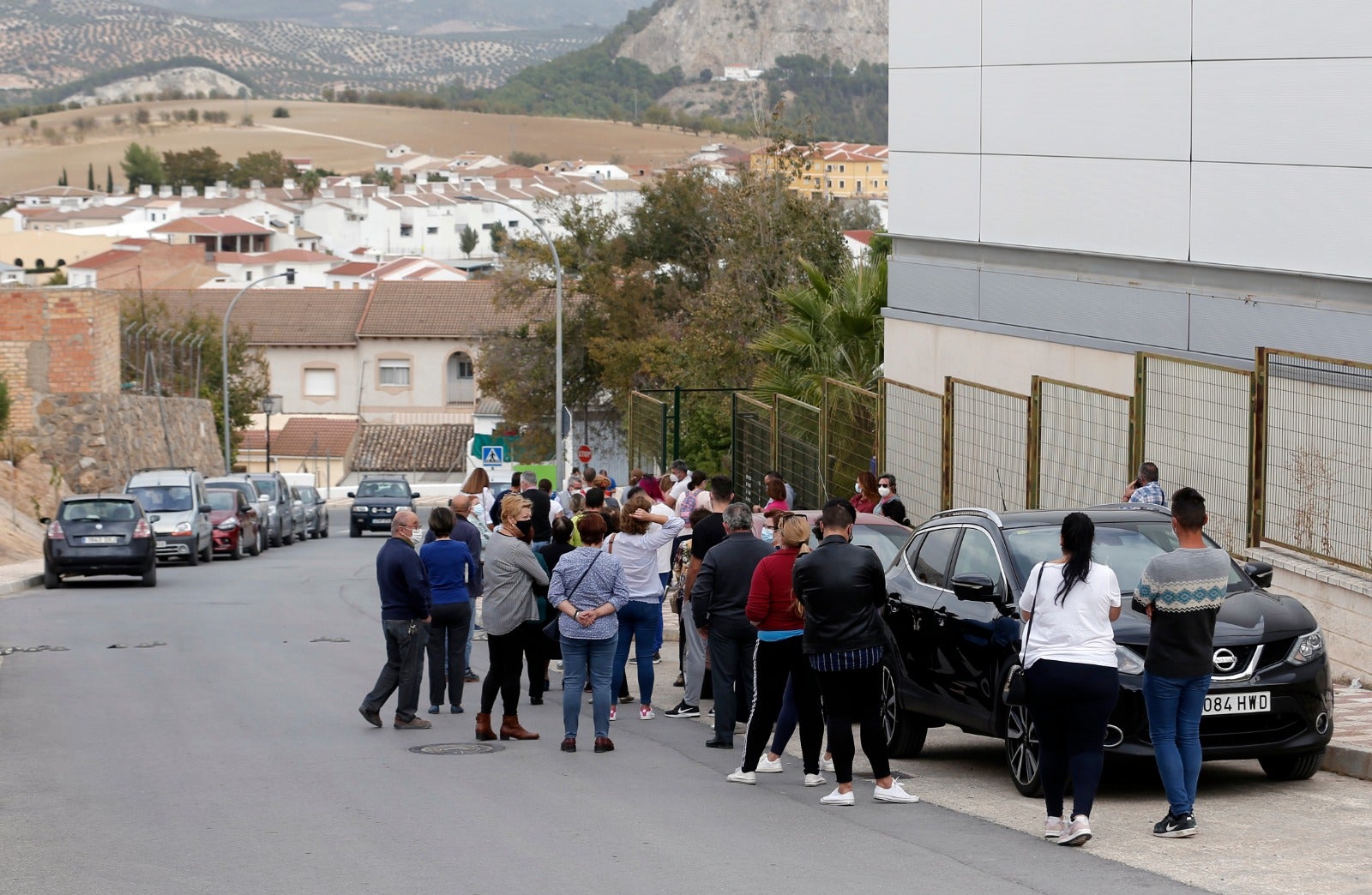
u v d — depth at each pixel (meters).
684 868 8.40
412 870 8.38
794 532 11.17
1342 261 15.56
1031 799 10.55
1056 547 11.20
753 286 45.88
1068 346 19.28
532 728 14.07
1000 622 10.86
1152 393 16.41
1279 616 10.48
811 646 10.30
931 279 22.08
